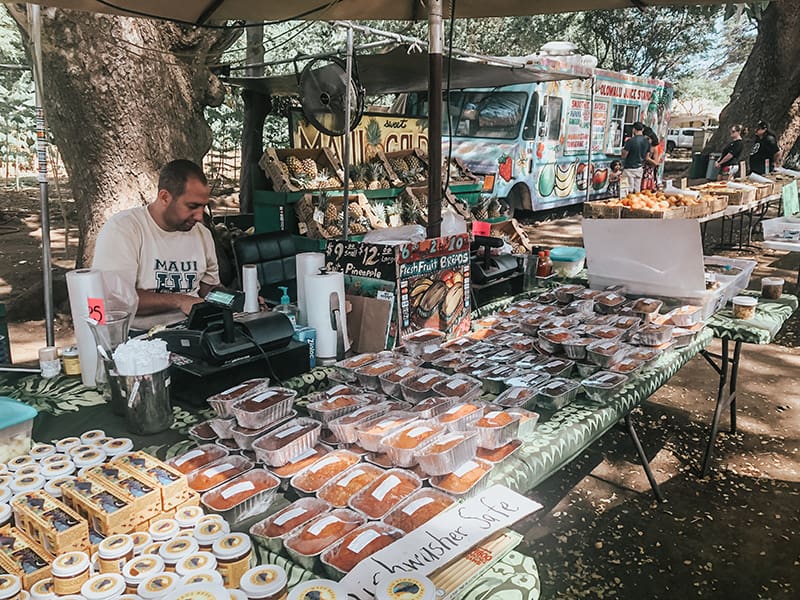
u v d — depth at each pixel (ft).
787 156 47.93
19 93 34.94
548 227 35.83
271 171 17.34
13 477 4.17
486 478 4.48
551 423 5.58
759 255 28.78
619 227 8.71
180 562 3.29
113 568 3.34
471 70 17.53
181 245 8.45
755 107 44.06
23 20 15.53
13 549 3.47
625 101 39.75
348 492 4.26
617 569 8.34
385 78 19.12
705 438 12.02
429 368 6.73
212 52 18.90
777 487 10.34
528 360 6.88
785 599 7.82
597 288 9.37
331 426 4.94
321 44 42.70
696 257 8.24
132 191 17.76
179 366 5.78
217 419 4.99
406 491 4.25
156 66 17.30
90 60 16.16
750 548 8.80
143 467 4.12
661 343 7.30
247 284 7.52
